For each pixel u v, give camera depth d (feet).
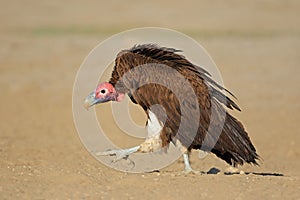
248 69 170.50
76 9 260.83
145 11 256.32
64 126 118.11
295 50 192.85
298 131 114.32
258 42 205.16
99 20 242.58
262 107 134.41
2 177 60.64
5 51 191.21
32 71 169.17
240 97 143.64
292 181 60.95
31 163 71.31
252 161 62.49
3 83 157.79
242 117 125.90
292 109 132.26
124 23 237.66
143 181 59.52
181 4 266.77
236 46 198.49
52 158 77.77
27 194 55.36
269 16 247.50
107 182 59.41
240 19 242.78
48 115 129.29
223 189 57.06
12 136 105.50
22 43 203.00
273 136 110.73
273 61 179.11
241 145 61.21
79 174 62.13
